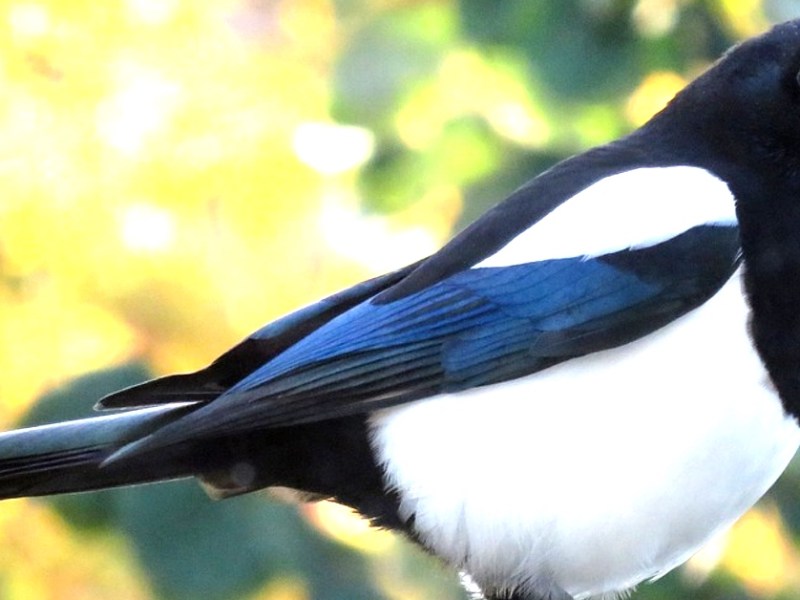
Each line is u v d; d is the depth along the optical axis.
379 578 4.35
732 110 4.26
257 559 4.31
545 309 4.23
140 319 4.41
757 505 4.45
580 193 4.25
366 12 4.54
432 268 4.25
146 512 4.30
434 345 4.23
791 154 4.25
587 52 4.48
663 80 4.48
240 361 4.25
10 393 4.39
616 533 4.22
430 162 4.54
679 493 4.21
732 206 4.23
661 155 4.27
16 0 4.43
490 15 4.50
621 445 4.21
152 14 4.45
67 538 4.36
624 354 4.21
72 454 4.22
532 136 4.51
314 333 4.23
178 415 4.23
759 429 4.21
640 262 4.22
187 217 4.43
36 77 4.43
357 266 4.46
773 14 4.48
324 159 4.48
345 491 4.24
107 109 4.43
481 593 4.25
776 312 4.21
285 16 4.52
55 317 4.41
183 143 4.44
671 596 4.45
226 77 4.45
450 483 4.22
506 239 4.25
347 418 4.23
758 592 4.46
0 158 4.42
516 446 4.21
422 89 4.52
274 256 4.45
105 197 4.43
